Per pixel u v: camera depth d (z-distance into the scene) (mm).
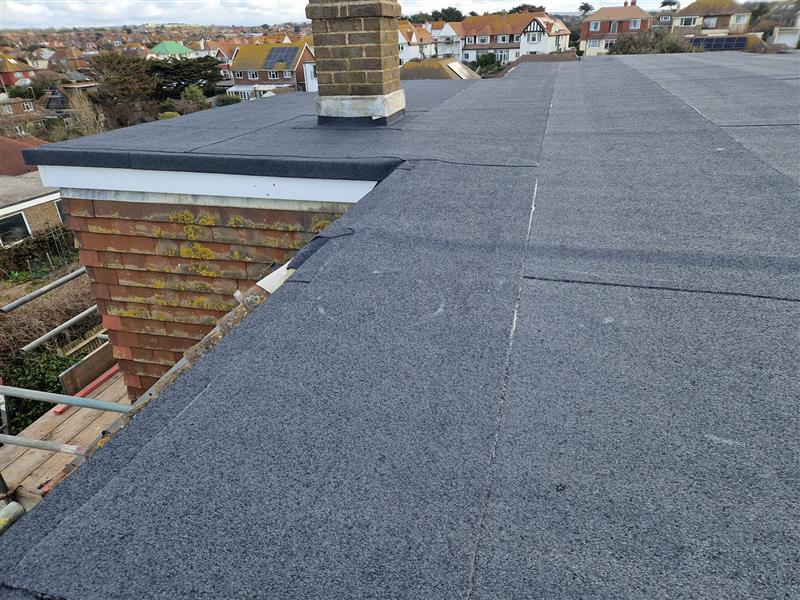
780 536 923
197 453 1152
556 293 1771
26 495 3994
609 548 914
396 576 873
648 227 2238
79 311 12617
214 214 3838
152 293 4352
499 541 933
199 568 893
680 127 4066
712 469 1068
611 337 1521
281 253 3840
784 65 8258
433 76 12844
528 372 1388
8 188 22203
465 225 2326
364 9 4102
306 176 3371
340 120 4520
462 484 1053
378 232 2283
